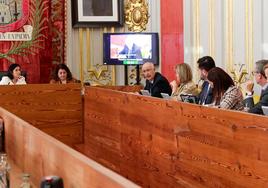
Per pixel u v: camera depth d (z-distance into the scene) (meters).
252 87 5.79
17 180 2.80
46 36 7.96
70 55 8.30
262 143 2.46
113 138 4.75
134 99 4.16
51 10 8.09
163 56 8.07
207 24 7.40
